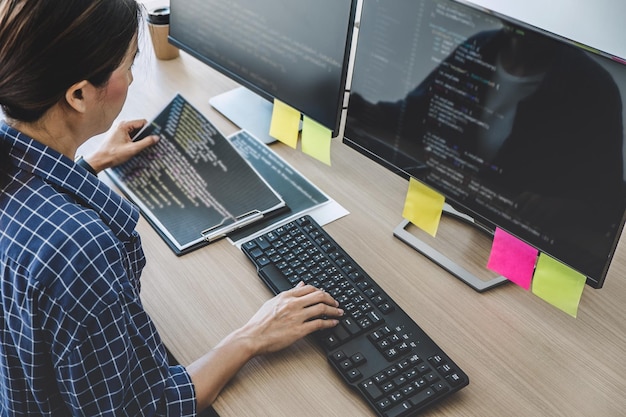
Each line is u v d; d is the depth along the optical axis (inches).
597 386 40.8
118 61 35.5
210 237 50.4
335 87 53.0
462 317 45.0
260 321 42.4
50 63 33.1
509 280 47.5
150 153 57.0
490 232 51.1
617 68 36.5
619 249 50.4
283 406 39.6
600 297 46.5
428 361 41.1
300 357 42.4
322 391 40.4
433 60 44.8
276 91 58.2
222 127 62.3
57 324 34.2
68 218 34.4
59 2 32.3
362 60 49.1
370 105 50.2
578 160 40.0
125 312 36.1
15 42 32.3
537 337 43.8
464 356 42.4
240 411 39.4
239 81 61.7
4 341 36.3
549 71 39.4
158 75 69.1
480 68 42.5
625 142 37.7
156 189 54.5
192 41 65.1
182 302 45.9
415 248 49.8
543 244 43.5
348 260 47.6
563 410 39.4
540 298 46.6
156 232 51.6
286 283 46.3
